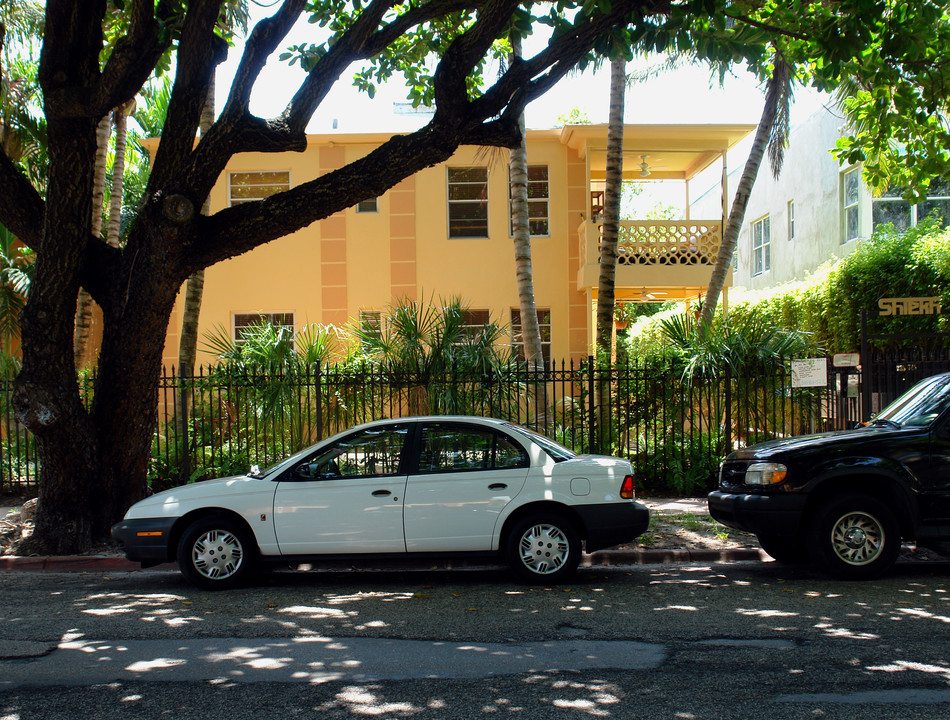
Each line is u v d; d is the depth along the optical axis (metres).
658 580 7.97
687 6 8.64
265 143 8.80
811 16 9.96
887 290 14.76
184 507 7.77
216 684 5.04
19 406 8.98
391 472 7.78
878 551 7.60
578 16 8.80
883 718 4.34
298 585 7.98
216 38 8.99
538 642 5.86
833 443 7.71
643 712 4.48
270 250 19.89
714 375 12.47
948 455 7.56
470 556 7.73
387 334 13.17
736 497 7.89
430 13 8.79
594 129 18.41
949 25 9.30
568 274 19.88
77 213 8.87
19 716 4.55
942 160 10.77
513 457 7.82
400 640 5.97
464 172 20.02
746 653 5.51
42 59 8.70
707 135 18.56
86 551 9.27
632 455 12.88
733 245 15.63
